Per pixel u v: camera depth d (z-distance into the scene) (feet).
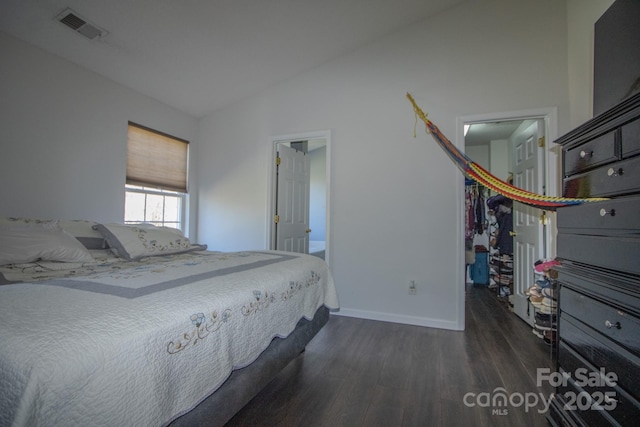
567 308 4.37
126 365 2.48
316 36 9.07
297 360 6.71
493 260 14.16
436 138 8.31
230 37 8.41
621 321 3.26
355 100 10.14
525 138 9.98
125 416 2.43
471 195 14.56
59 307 2.89
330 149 10.33
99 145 8.65
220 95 11.09
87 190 8.34
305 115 10.74
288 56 9.75
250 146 11.54
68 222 6.81
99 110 8.66
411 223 9.38
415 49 9.51
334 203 10.23
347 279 10.01
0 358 2.20
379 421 4.65
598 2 6.59
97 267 5.62
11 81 6.85
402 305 9.39
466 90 8.97
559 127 8.10
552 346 6.60
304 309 5.75
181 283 3.95
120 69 8.68
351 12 8.37
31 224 6.05
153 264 5.46
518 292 10.08
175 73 9.36
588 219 3.94
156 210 10.80
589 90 7.02
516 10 8.59
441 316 8.98
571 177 4.57
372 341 7.82
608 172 3.65
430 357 6.88
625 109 3.32
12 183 6.89
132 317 2.81
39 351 2.21
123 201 9.28
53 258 5.41
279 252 7.53
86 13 6.69
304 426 4.54
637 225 3.11
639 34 4.38
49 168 7.54
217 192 12.01
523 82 8.46
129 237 6.69
